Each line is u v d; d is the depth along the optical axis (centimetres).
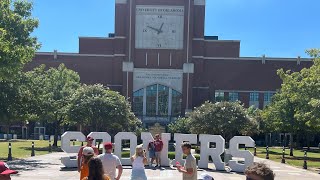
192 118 3609
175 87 7481
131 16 7506
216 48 7812
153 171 2206
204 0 7594
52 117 4234
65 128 6675
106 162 890
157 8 7525
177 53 7519
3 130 7556
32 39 2356
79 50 7781
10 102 2761
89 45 7769
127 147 4231
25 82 2881
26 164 2441
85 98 3672
